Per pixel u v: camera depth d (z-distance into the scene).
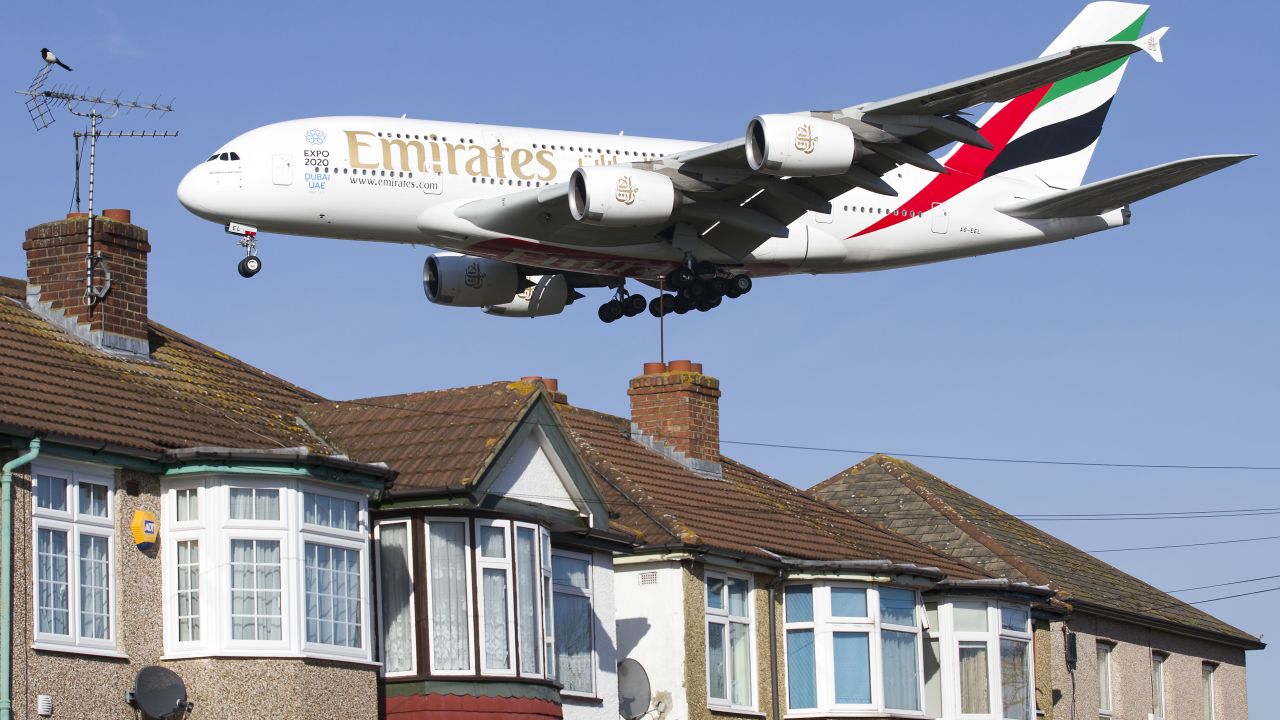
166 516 18.92
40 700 17.09
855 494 36.12
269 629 18.64
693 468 29.52
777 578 26.73
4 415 18.09
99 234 22.92
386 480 20.09
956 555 33.84
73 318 22.69
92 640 17.91
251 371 24.80
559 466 22.91
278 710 18.36
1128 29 45.47
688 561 25.08
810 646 26.88
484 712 20.30
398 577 20.61
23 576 17.30
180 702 18.11
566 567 23.11
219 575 18.55
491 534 21.03
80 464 18.27
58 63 23.53
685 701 24.50
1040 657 31.86
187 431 20.70
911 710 27.28
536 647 21.08
